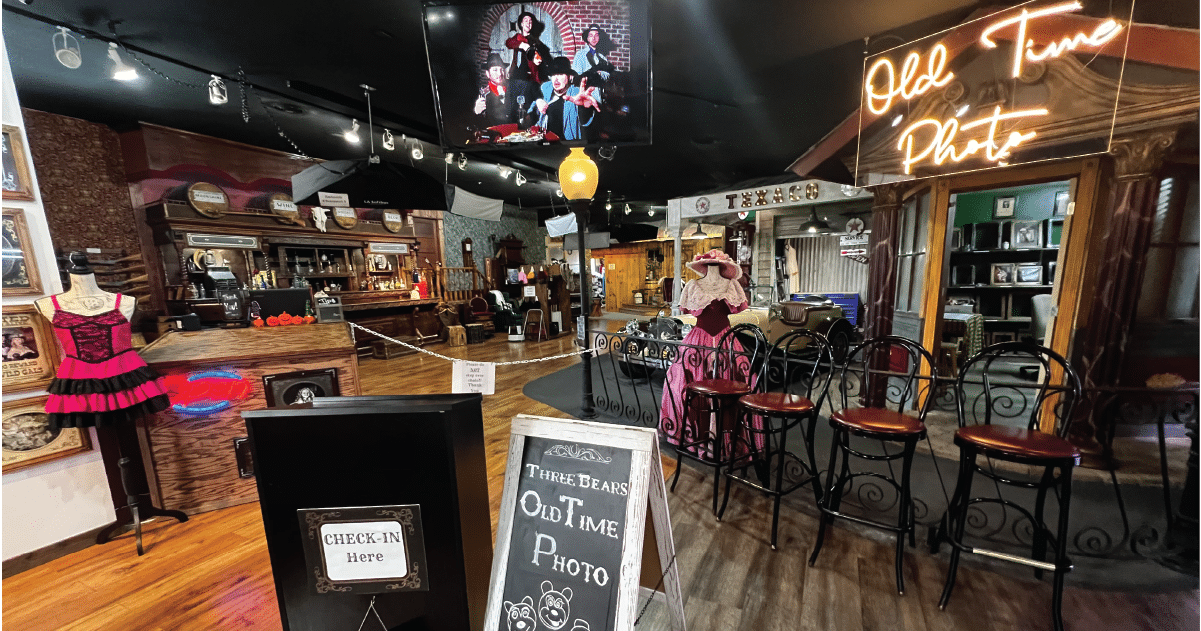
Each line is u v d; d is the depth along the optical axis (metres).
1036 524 1.74
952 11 2.43
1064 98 2.30
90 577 1.91
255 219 5.62
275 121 4.23
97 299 2.01
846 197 5.53
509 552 1.12
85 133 4.47
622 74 2.16
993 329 5.66
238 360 2.50
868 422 1.70
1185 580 1.70
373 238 7.41
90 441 2.19
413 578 1.01
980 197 5.73
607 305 14.52
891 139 2.86
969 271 5.63
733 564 1.87
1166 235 2.70
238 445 2.54
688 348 2.95
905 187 3.68
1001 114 2.46
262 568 1.96
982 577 1.76
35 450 2.04
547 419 1.17
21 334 2.03
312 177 3.62
